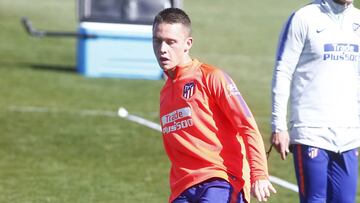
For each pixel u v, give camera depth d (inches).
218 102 684.1
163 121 709.9
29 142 1569.9
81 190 1243.8
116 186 1274.6
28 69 2509.8
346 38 815.1
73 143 1573.6
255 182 658.8
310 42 813.9
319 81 816.9
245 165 698.2
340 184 823.7
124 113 1843.0
